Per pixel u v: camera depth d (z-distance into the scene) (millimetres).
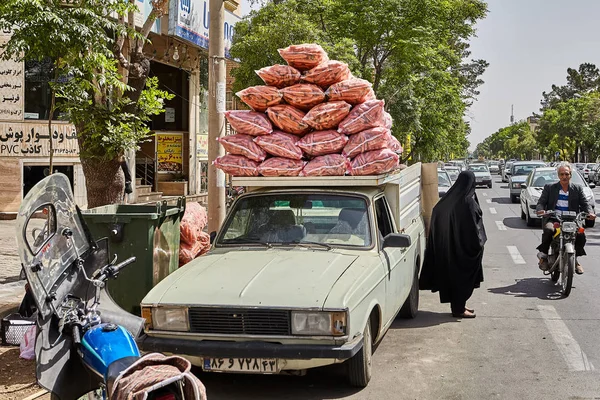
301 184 6754
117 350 3801
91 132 8711
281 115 6664
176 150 24344
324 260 5863
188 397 3338
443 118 30172
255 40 17188
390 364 6414
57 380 3826
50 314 3846
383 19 20203
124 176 10078
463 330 7688
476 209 8281
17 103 17422
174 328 5281
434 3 20625
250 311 5125
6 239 14008
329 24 21000
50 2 8469
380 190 7172
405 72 22109
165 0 9406
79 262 4156
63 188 4035
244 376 6129
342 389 5734
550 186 10359
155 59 21391
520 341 7195
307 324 5059
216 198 9758
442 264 8312
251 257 6086
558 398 5488
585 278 11016
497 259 13273
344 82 6629
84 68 8656
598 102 83125
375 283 5758
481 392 5629
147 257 6730
